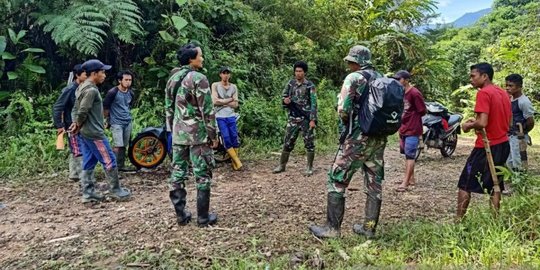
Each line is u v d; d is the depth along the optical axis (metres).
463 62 22.80
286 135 6.43
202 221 4.11
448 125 8.16
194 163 4.05
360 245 3.60
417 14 15.27
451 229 3.65
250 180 6.04
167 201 4.99
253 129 8.47
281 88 10.09
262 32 10.87
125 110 6.21
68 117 5.18
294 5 12.74
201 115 3.98
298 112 6.30
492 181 3.80
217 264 3.23
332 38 13.18
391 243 3.66
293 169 6.78
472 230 3.60
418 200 5.12
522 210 3.72
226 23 10.20
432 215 4.52
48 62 8.36
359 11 14.46
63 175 6.02
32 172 6.10
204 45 8.95
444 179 6.29
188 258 3.43
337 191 3.81
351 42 12.75
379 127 3.53
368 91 3.60
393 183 5.99
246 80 9.52
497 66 16.95
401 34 14.30
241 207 4.74
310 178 6.18
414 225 3.93
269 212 4.57
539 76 14.88
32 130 7.22
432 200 5.13
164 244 3.68
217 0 9.90
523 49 15.56
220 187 5.63
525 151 5.80
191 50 4.04
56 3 7.95
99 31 7.42
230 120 6.64
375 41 14.29
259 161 7.33
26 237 3.90
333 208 3.83
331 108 10.11
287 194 5.30
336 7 13.60
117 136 6.11
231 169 6.71
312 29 13.05
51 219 4.38
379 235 3.86
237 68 9.32
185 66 4.08
